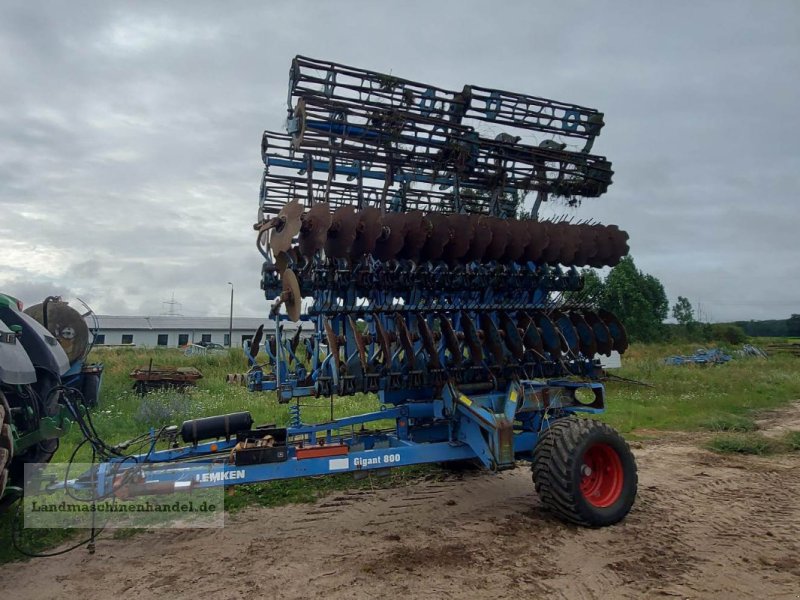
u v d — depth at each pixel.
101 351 29.11
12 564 4.24
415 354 5.68
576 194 7.31
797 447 8.57
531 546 4.59
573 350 6.33
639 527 5.07
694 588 3.87
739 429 10.14
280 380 5.55
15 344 4.27
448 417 5.66
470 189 7.66
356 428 9.58
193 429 5.38
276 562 4.27
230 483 4.59
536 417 6.18
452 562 4.25
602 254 6.62
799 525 5.16
